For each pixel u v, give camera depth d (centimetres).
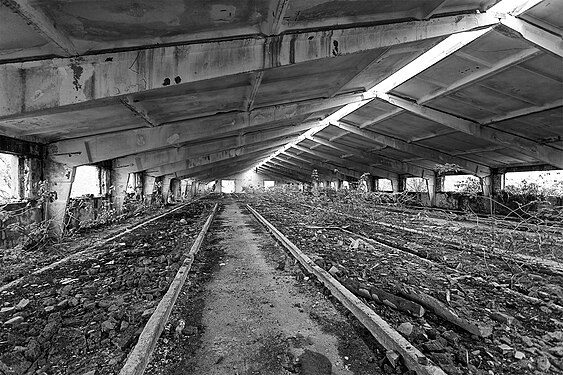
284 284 556
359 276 576
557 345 332
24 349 316
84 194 1256
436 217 1709
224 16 447
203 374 293
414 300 439
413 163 2456
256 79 682
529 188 1542
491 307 438
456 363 300
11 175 853
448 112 1346
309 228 1199
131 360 281
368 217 1578
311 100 1159
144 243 929
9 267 622
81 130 875
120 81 461
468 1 640
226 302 471
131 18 402
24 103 423
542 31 736
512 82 967
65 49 420
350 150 2609
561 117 1104
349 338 361
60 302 441
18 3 315
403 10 588
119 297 472
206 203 2970
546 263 649
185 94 707
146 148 1019
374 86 1202
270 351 333
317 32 561
